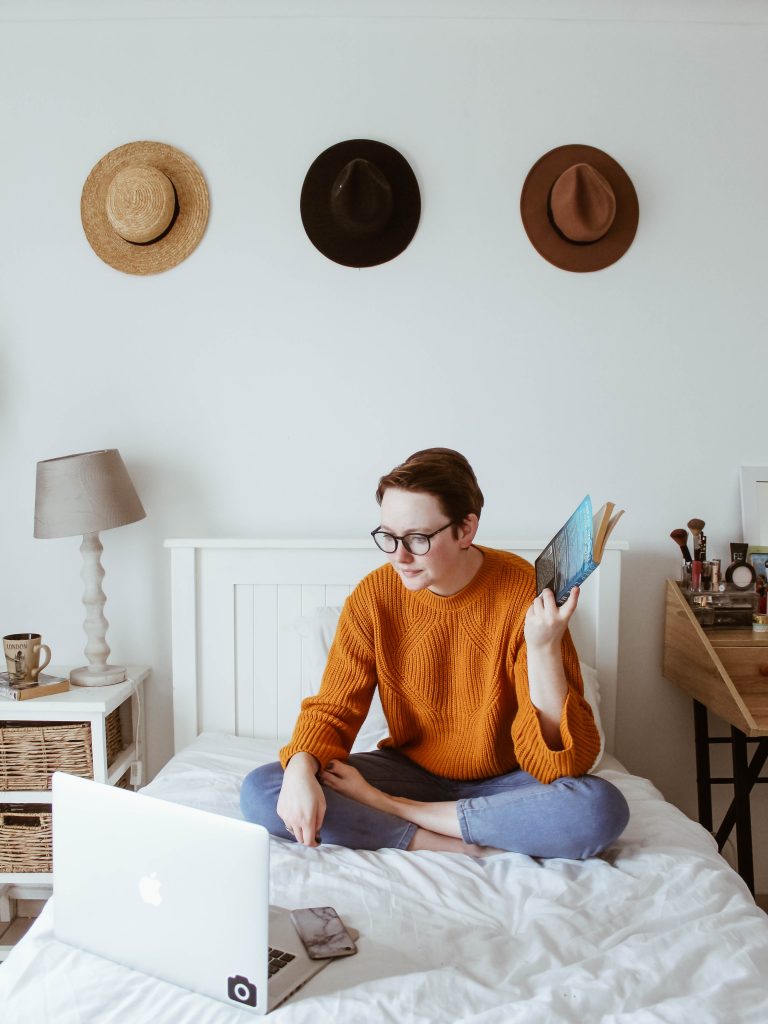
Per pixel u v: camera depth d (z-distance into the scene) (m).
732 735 2.12
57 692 2.19
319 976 1.13
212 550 2.34
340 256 2.37
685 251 2.39
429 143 2.37
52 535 2.18
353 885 1.37
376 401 2.41
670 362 2.41
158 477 2.44
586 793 1.47
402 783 1.68
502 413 2.41
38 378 2.43
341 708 1.68
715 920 1.25
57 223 2.40
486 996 1.08
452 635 1.65
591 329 2.40
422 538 1.49
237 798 1.76
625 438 2.41
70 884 1.22
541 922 1.25
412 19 2.34
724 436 2.42
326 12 2.33
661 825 1.65
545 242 2.37
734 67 2.36
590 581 2.33
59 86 2.38
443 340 2.40
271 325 2.41
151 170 2.32
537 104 2.36
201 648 2.35
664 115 2.37
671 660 2.34
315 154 2.38
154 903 1.14
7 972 1.17
